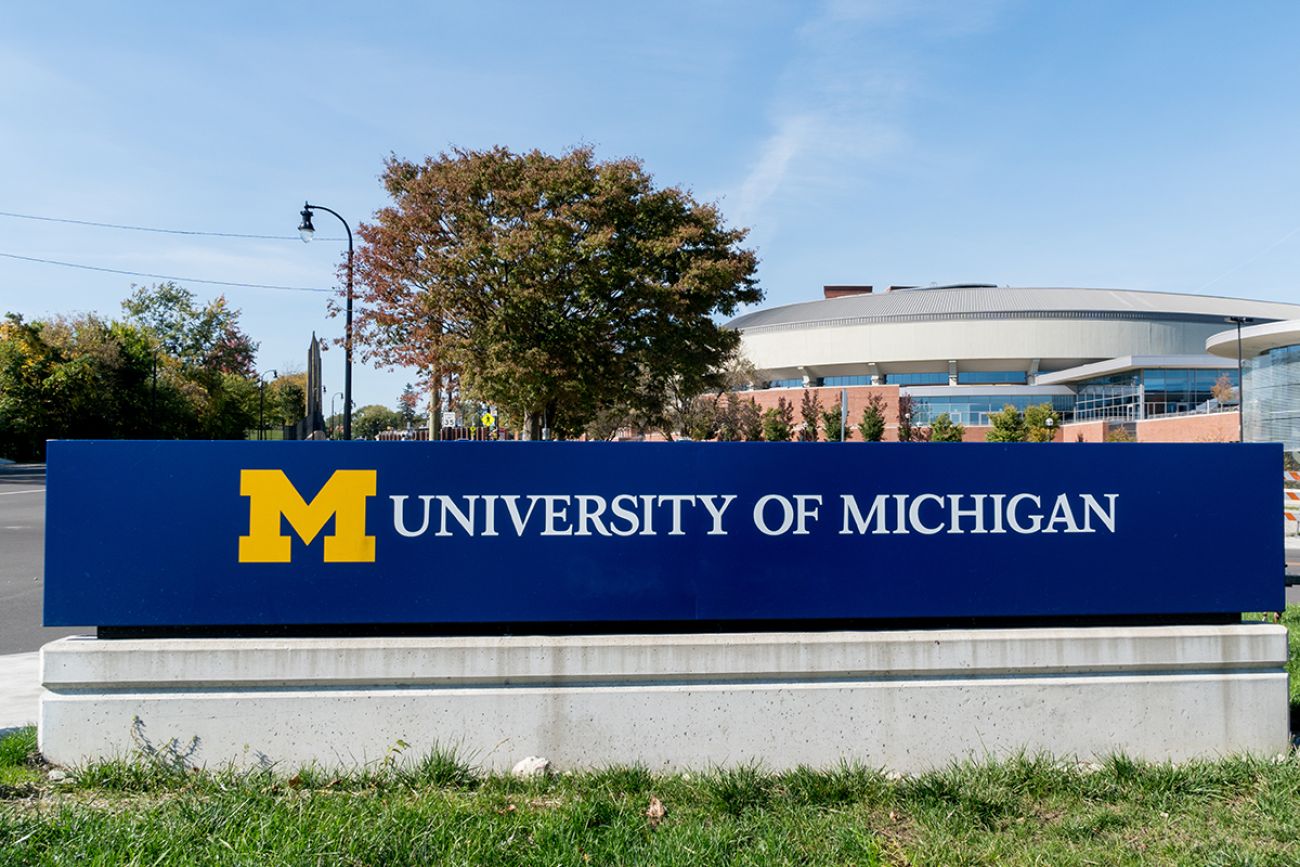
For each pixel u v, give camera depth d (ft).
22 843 10.00
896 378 298.56
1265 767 13.35
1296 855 10.55
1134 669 14.33
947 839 11.00
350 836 10.31
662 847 10.40
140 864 9.63
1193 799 12.46
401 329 86.12
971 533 14.61
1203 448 14.98
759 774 13.21
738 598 14.28
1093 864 10.37
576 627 14.33
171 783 12.55
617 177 77.10
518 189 77.15
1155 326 283.38
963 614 14.52
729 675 13.73
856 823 11.39
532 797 12.22
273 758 13.28
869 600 14.40
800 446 14.40
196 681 13.26
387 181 83.10
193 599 13.66
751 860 10.14
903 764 13.92
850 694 13.87
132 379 198.59
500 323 75.87
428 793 12.14
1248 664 14.49
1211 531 14.90
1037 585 14.61
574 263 75.66
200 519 13.73
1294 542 65.26
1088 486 14.76
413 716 13.42
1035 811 12.17
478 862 9.93
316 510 13.85
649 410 99.09
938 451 14.62
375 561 13.89
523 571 14.06
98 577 13.56
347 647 13.39
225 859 9.74
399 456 13.96
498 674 13.47
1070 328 280.31
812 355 298.15
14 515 71.41
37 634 27.96
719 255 83.20
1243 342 149.48
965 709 14.01
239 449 13.78
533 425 87.61
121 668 13.17
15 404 174.40
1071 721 14.14
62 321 201.57
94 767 12.89
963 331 282.97
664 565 14.23
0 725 17.10
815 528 14.42
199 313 273.95
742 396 231.71
